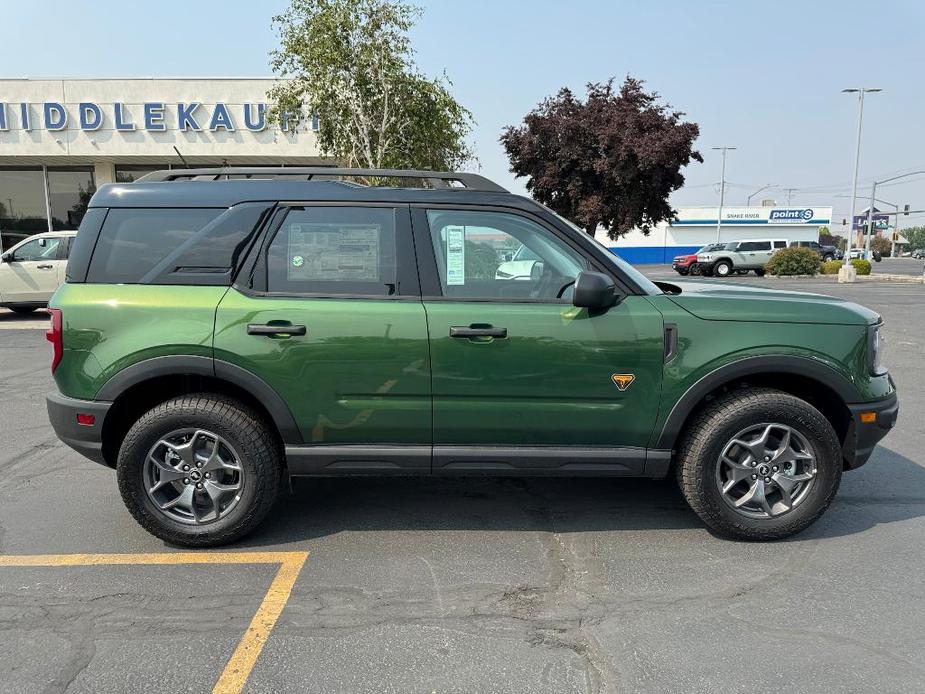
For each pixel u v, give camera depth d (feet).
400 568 11.16
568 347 11.19
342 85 42.91
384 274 11.51
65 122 58.75
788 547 11.85
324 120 44.86
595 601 10.09
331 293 11.44
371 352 11.21
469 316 11.20
